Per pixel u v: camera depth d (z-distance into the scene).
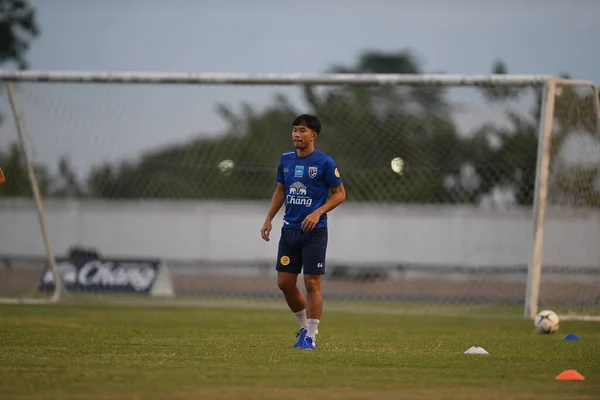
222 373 23.88
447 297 69.31
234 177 73.06
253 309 58.25
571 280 53.44
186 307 59.50
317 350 30.80
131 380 22.38
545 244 53.44
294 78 56.34
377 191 67.00
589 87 52.00
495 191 64.00
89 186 65.94
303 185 31.45
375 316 54.41
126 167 68.06
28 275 81.25
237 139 71.06
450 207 85.69
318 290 31.66
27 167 59.66
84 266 66.56
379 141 66.56
